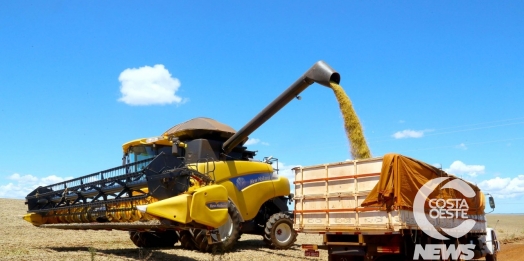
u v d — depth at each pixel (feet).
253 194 45.37
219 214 34.37
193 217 32.58
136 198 33.27
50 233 56.03
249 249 46.01
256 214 45.98
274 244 46.21
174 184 33.17
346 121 37.42
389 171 30.86
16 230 56.90
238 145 47.60
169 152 43.78
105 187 36.96
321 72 38.70
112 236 56.80
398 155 30.89
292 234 47.57
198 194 33.19
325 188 34.71
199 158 42.73
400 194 30.27
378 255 32.17
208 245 40.16
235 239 41.63
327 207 34.30
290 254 43.78
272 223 46.55
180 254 39.19
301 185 36.47
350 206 32.94
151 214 31.22
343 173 33.71
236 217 42.09
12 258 32.37
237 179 44.34
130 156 45.68
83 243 47.37
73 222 41.37
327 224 34.17
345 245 33.14
